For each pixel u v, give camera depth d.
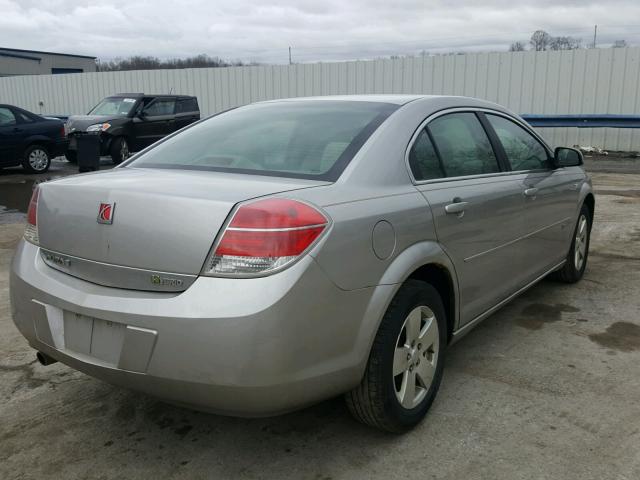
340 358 2.31
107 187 2.40
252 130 3.12
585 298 4.67
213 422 2.90
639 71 14.91
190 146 3.12
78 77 22.80
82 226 2.41
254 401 2.11
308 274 2.13
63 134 13.83
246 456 2.62
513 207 3.54
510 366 3.46
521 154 3.95
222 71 20.14
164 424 2.89
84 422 2.91
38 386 3.28
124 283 2.28
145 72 21.44
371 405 2.52
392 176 2.69
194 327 2.06
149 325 2.13
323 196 2.34
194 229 2.14
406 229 2.59
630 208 8.38
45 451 2.66
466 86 16.83
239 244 2.08
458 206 2.95
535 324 4.13
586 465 2.49
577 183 4.69
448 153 3.15
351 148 2.70
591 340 3.84
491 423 2.83
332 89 18.59
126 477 2.48
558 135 16.14
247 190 2.29
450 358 3.59
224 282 2.08
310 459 2.58
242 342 2.04
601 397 3.07
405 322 2.62
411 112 3.02
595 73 15.38
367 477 2.45
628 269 5.50
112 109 15.34
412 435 2.75
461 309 3.11
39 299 2.50
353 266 2.31
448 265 2.89
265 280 2.07
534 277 4.06
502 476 2.43
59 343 2.45
